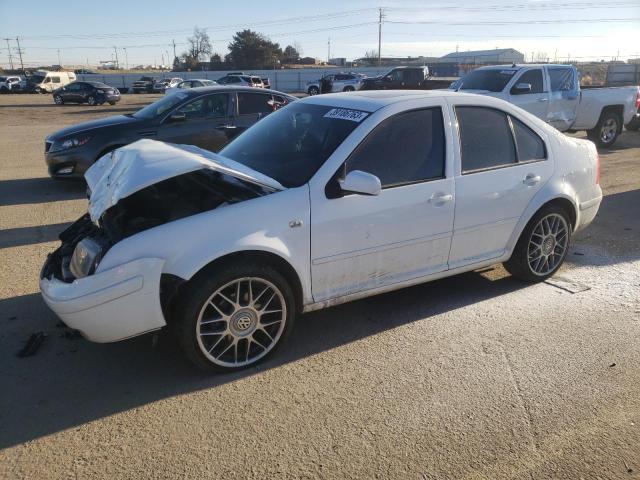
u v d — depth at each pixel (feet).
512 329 12.96
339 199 11.51
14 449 8.93
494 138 13.92
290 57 354.54
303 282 11.48
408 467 8.55
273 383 10.80
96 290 9.80
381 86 88.07
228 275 10.49
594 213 16.52
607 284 15.62
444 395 10.39
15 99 135.64
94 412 9.89
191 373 11.15
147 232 10.18
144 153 11.78
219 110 28.30
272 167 12.39
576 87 39.78
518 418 9.72
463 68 199.52
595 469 8.53
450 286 15.47
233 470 8.49
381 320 13.43
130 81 206.49
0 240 19.44
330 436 9.25
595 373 11.12
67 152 26.07
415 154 12.57
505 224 14.19
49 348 12.10
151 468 8.53
